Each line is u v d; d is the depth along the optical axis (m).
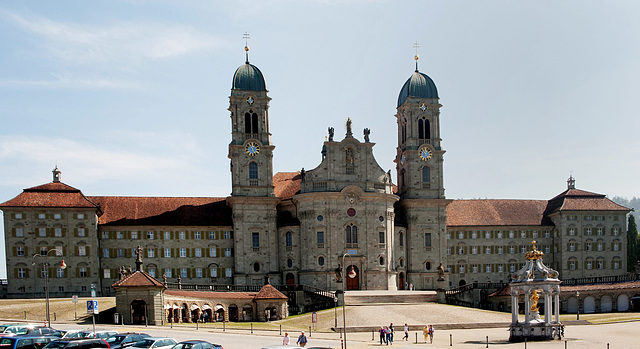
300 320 101.19
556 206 146.75
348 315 100.81
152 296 89.75
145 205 131.50
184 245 128.38
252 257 127.31
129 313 89.62
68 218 120.75
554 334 79.62
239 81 129.88
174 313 95.31
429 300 116.69
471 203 149.25
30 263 118.19
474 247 143.25
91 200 130.00
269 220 128.75
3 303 101.12
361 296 114.25
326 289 124.25
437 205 136.88
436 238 136.25
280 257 129.12
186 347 54.94
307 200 126.94
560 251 143.12
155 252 127.00
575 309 119.56
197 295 101.50
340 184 127.44
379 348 73.19
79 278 120.06
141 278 90.88
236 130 128.88
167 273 127.00
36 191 121.69
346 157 128.88
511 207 149.50
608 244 144.50
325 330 92.38
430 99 139.12
